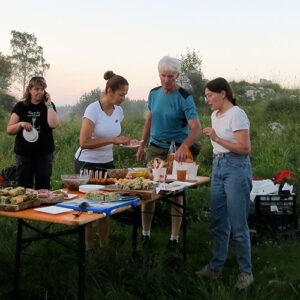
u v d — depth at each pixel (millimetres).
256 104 17203
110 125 4129
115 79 3982
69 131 11070
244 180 3523
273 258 4406
